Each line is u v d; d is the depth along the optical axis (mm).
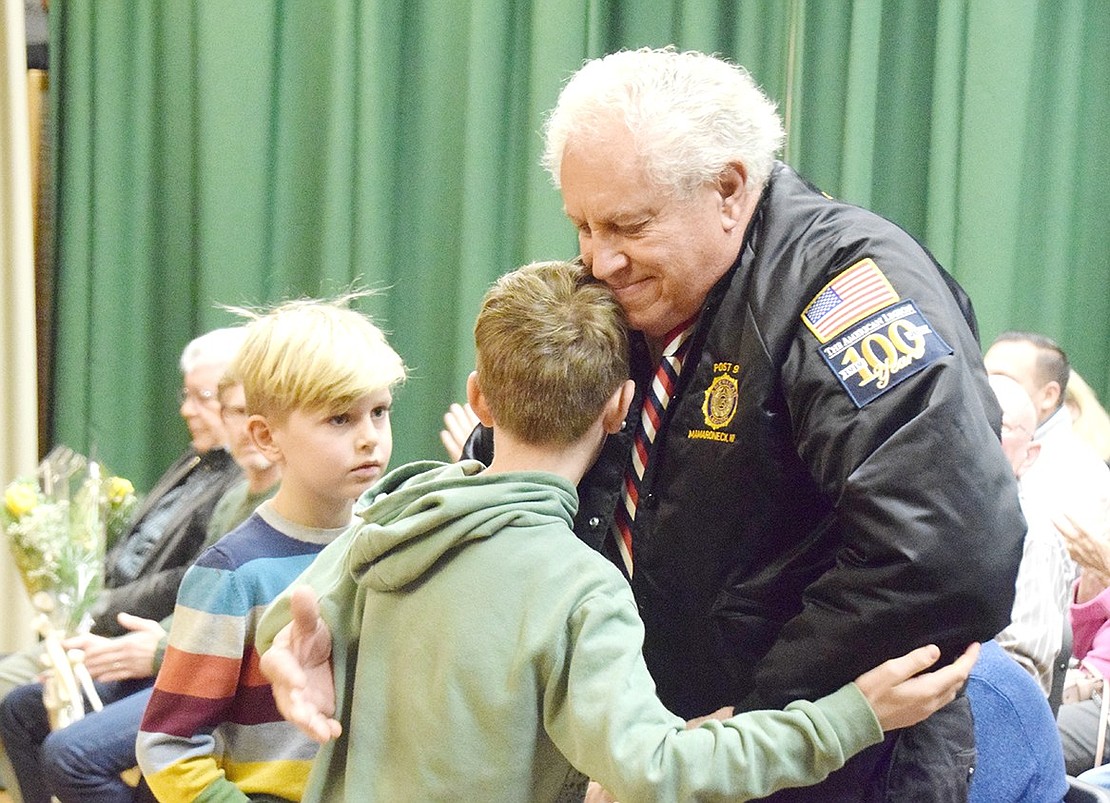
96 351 4008
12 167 3930
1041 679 2430
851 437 1344
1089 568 2930
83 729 2416
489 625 1285
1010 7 3547
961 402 1325
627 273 1472
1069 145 3680
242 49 3867
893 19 3729
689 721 1589
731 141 1435
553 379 1362
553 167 1494
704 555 1514
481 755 1269
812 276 1450
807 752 1251
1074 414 3477
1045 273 3729
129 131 4012
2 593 3955
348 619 1404
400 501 1361
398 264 3971
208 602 1633
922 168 3760
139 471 4086
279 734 1650
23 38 3932
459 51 3883
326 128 3924
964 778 1521
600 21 3750
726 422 1472
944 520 1290
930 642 1317
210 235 3910
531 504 1329
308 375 1658
